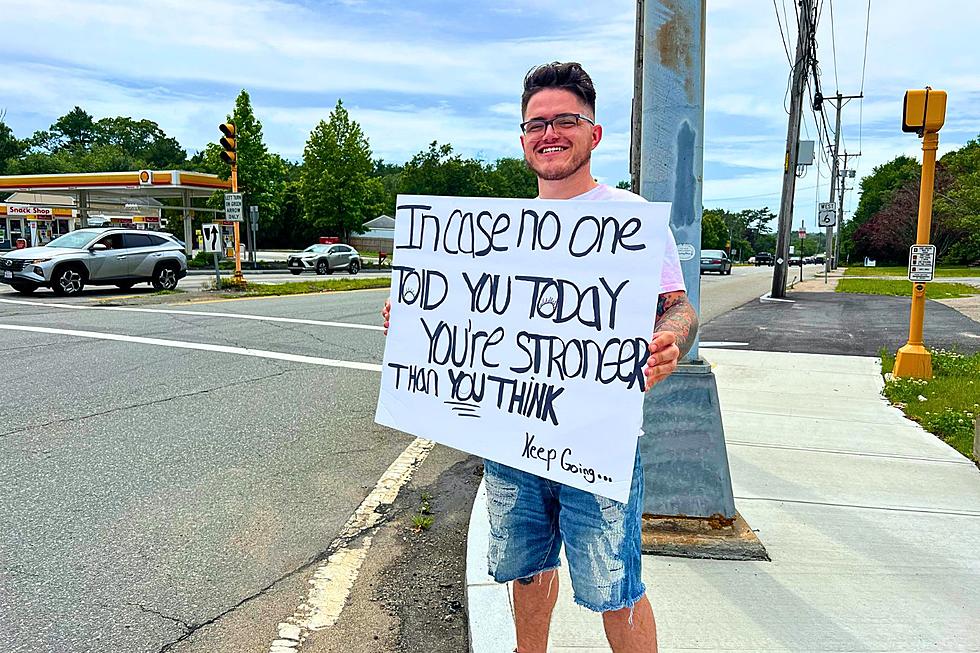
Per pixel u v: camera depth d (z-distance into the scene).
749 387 7.04
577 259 2.01
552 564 2.21
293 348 9.23
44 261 16.16
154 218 45.75
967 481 4.27
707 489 3.34
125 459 4.89
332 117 47.88
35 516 3.93
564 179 2.12
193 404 6.34
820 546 3.36
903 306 15.90
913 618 2.76
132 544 3.63
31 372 7.52
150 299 15.47
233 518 3.98
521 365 2.10
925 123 6.71
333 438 5.48
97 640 2.80
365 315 12.91
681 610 2.80
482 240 2.19
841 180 59.88
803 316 13.91
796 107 18.20
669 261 2.00
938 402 6.00
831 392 6.81
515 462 2.10
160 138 117.81
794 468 4.50
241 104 39.38
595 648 2.56
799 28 17.67
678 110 3.31
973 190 47.00
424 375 2.31
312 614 3.02
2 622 2.91
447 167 68.31
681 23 3.28
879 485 4.19
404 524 3.96
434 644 2.81
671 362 1.88
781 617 2.76
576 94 2.05
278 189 53.81
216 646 2.79
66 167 88.25
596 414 1.96
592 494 1.98
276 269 32.25
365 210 51.81
